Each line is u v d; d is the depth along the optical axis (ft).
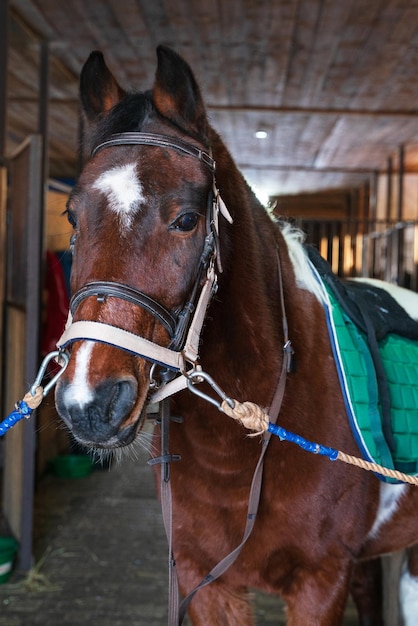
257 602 7.94
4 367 11.09
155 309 3.18
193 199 3.30
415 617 5.81
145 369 3.18
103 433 2.96
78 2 12.23
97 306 3.08
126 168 3.25
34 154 8.21
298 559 4.28
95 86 3.89
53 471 12.99
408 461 4.66
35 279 8.23
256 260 4.11
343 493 4.29
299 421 4.22
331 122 21.07
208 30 13.52
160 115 3.52
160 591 8.05
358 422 4.28
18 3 12.37
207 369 3.93
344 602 4.40
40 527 10.08
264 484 4.11
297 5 12.11
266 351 4.09
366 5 12.07
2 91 11.78
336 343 4.43
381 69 15.84
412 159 26.27
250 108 19.72
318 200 37.27
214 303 3.83
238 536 4.21
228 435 3.96
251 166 29.30
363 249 26.12
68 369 2.99
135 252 3.15
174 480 4.29
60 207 15.58
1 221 10.93
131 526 10.19
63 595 7.88
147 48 14.75
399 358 5.06
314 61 15.40
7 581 8.18
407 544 5.24
